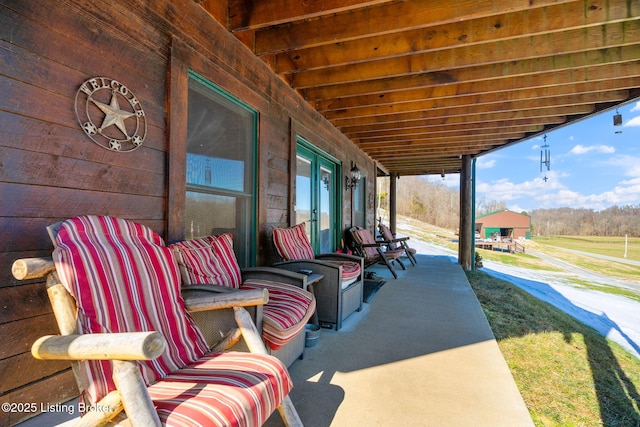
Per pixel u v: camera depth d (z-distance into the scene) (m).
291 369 1.98
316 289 2.73
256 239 2.84
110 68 1.57
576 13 2.29
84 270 1.12
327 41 2.56
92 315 1.08
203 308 1.42
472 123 4.69
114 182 1.58
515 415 1.56
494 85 3.45
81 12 1.44
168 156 1.88
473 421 1.51
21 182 1.23
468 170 6.95
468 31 2.54
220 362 1.22
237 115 2.68
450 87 3.62
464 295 4.04
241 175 2.73
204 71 2.19
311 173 4.40
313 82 3.38
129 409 0.83
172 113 1.90
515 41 2.75
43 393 1.28
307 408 1.58
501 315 3.47
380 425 1.46
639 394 1.98
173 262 1.48
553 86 3.43
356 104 4.03
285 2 2.27
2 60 1.18
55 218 1.34
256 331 1.39
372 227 7.77
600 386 2.03
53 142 1.33
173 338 1.28
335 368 2.01
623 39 2.49
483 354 2.26
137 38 1.71
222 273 1.96
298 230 3.20
